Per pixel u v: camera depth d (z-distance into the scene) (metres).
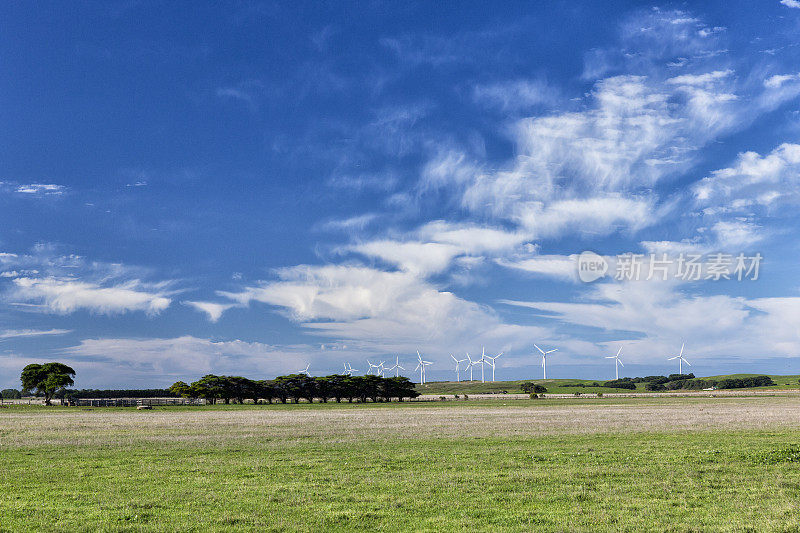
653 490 25.03
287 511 21.77
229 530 19.31
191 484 26.95
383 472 30.02
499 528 19.39
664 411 93.56
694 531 18.89
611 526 19.53
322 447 41.56
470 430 55.41
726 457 33.44
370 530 19.41
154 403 168.88
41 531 19.09
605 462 32.88
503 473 29.34
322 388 195.12
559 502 23.14
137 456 37.06
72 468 31.89
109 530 19.16
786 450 33.66
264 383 194.25
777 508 21.53
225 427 62.62
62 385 164.62
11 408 142.12
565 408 114.19
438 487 25.89
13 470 31.27
